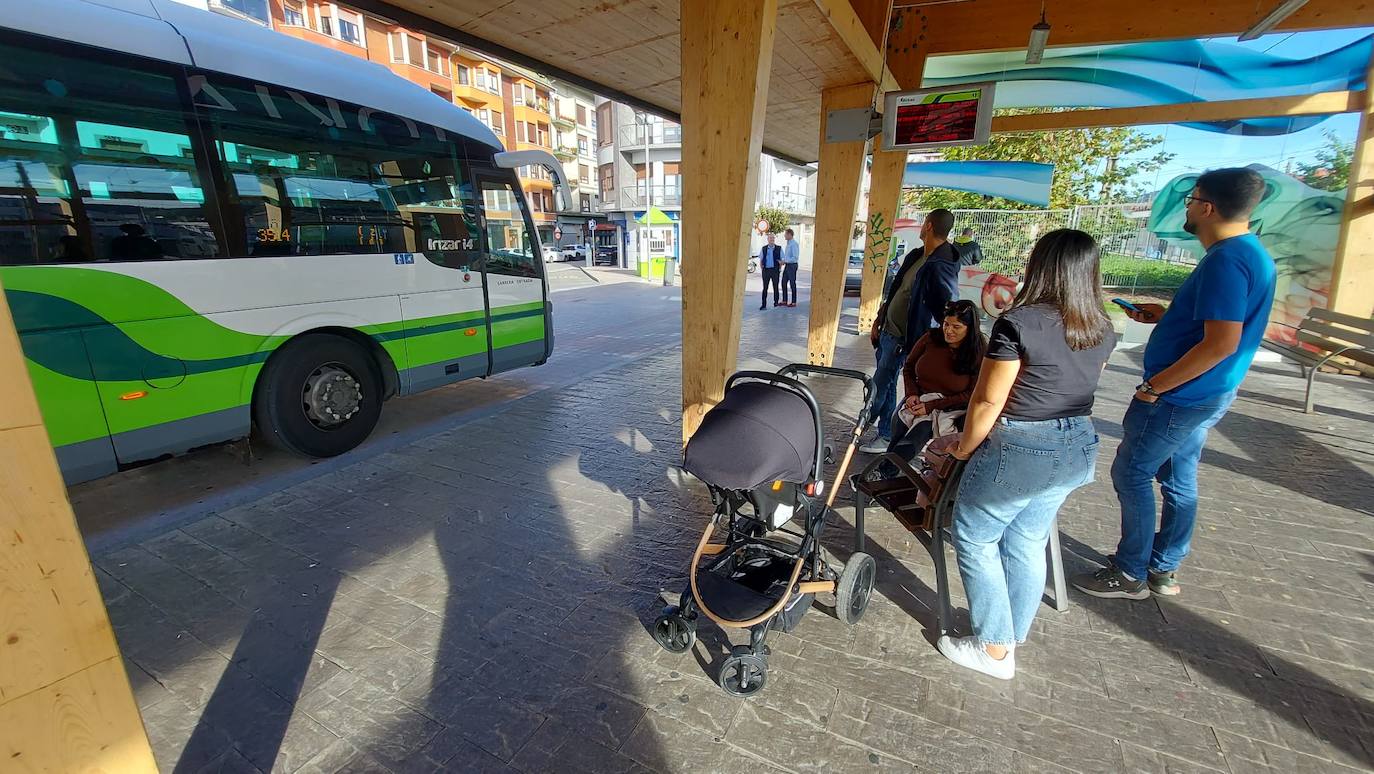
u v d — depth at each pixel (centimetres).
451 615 279
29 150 329
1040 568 229
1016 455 206
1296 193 812
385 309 504
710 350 424
